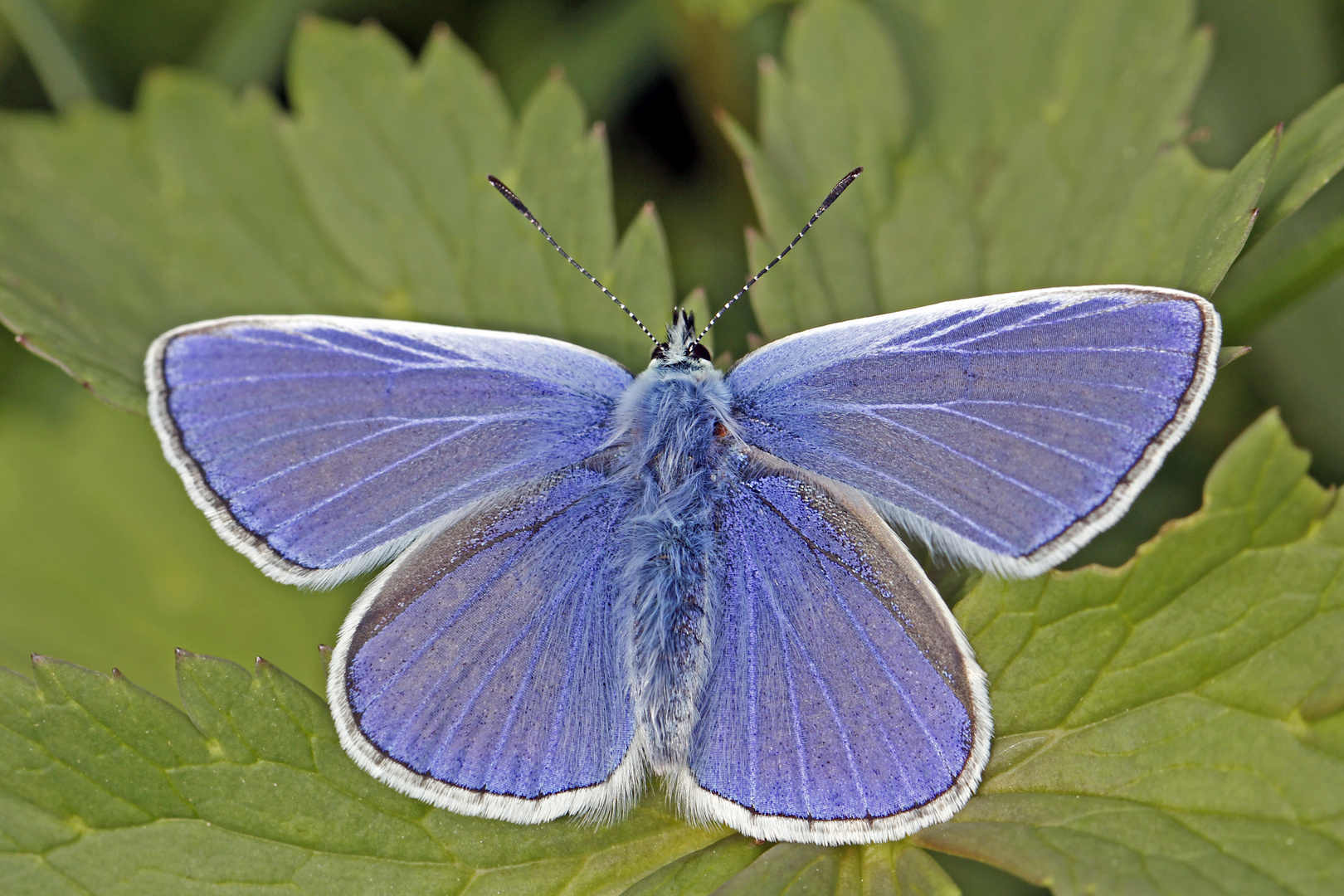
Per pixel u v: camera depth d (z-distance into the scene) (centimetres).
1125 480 18
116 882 18
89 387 19
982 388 18
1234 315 19
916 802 18
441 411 18
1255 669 18
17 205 19
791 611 18
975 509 18
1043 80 19
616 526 18
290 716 18
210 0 20
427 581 18
